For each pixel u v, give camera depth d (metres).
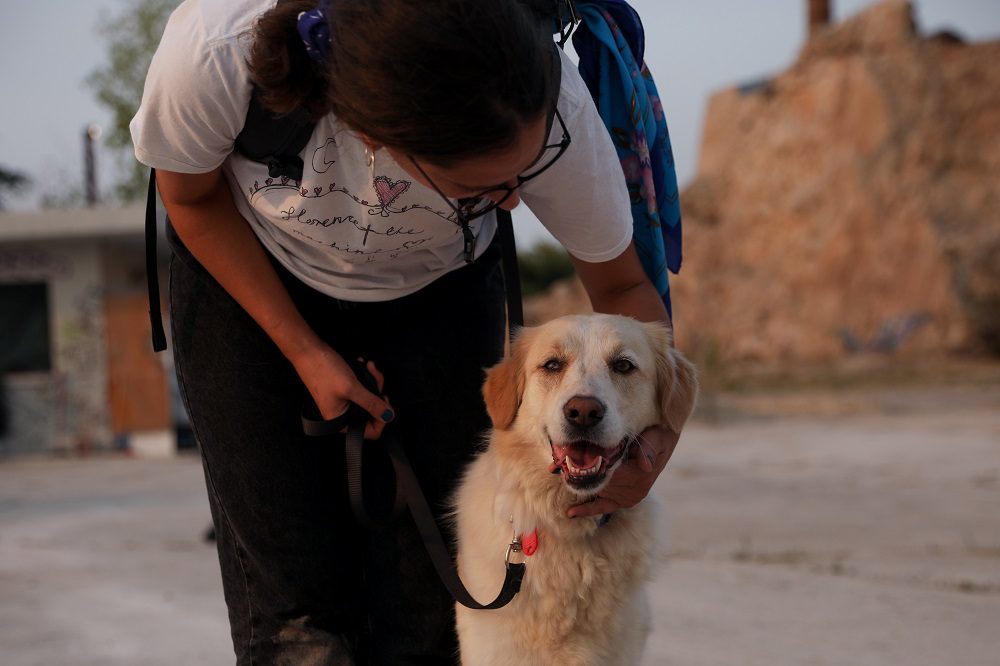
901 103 33.41
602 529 2.89
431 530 2.86
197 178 2.42
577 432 2.84
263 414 2.71
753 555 6.97
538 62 1.94
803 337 32.25
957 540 7.34
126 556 7.51
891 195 32.38
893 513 8.70
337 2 1.96
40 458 17.73
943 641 4.66
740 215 35.12
